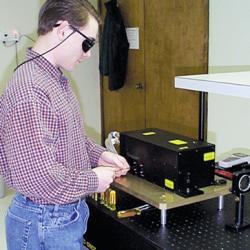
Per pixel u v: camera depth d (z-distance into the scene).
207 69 3.02
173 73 3.31
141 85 3.70
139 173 1.67
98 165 1.56
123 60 3.77
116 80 3.81
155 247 1.36
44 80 1.22
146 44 3.56
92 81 4.23
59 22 1.24
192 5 3.04
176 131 3.38
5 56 3.62
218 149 3.04
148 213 1.59
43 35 1.27
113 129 4.21
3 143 1.27
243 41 2.72
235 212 1.50
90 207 1.68
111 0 3.67
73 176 1.22
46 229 1.26
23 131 1.15
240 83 1.32
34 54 1.27
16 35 3.62
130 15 3.68
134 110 3.85
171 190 1.53
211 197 1.53
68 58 1.29
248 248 1.34
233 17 2.76
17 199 1.31
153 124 3.63
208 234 1.43
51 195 1.18
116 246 1.58
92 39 1.29
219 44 2.90
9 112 1.17
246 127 2.80
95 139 4.39
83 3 1.27
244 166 1.75
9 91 1.21
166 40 3.33
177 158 1.47
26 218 1.27
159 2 3.34
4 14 3.55
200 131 1.82
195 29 3.05
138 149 1.65
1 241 2.72
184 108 3.25
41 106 1.17
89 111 4.29
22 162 1.15
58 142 1.25
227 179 1.65
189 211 1.61
